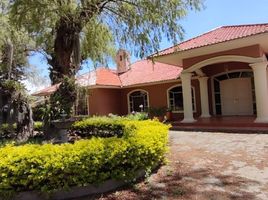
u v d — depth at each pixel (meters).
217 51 15.30
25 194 5.25
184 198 5.33
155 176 6.61
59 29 10.47
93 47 12.67
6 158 5.16
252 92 18.95
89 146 5.81
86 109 23.25
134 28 10.95
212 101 20.42
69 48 10.48
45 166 5.18
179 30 11.02
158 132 7.48
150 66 25.23
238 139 11.11
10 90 12.57
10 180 5.09
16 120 12.48
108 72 25.47
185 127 15.61
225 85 20.03
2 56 15.35
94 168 5.57
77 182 5.43
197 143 10.70
